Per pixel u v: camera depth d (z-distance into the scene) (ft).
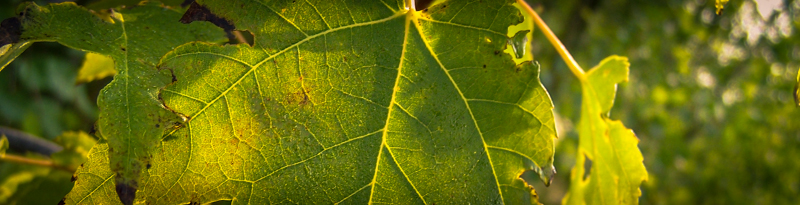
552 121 0.67
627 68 0.74
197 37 0.64
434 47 0.65
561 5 2.85
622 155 0.76
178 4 0.70
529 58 0.84
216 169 0.62
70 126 1.72
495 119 0.67
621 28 3.10
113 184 0.61
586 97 0.77
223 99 0.62
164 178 0.61
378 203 0.65
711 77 3.84
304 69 0.63
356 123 0.64
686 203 3.33
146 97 0.60
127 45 0.61
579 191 0.82
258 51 0.62
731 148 3.67
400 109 0.65
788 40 3.62
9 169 0.98
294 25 0.63
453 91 0.66
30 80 1.55
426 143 0.66
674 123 3.43
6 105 1.50
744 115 3.71
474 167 0.67
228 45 0.62
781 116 3.90
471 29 0.65
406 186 0.65
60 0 0.77
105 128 0.58
